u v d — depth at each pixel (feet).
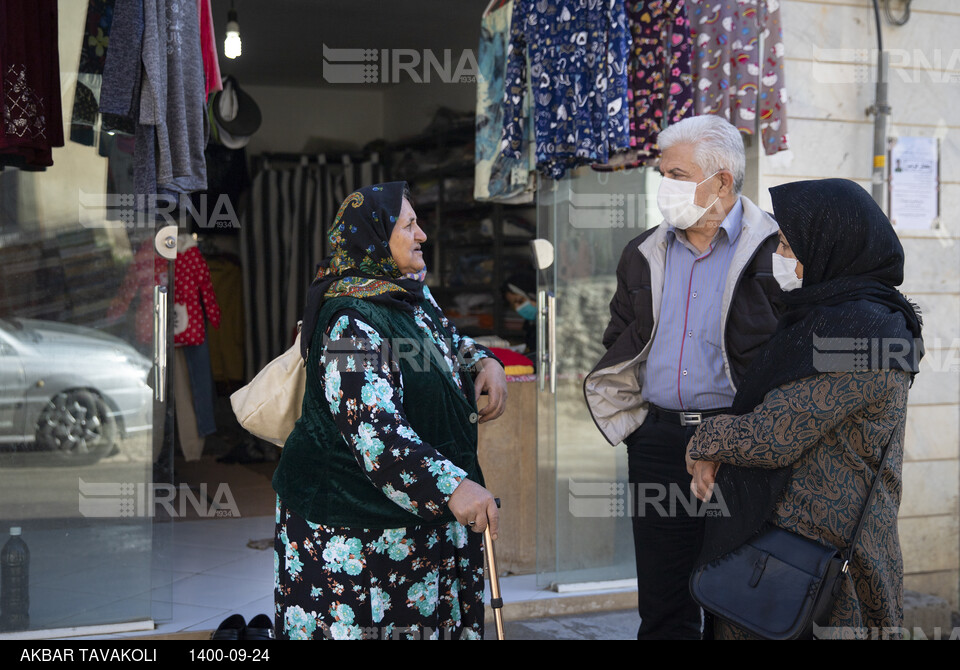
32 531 10.05
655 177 12.17
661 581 8.23
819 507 5.98
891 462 6.07
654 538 8.23
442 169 19.48
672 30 10.78
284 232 23.44
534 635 10.88
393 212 6.34
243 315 23.32
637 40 10.91
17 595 9.98
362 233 6.30
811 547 5.92
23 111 9.00
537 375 12.41
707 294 7.88
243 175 22.80
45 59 9.20
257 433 6.86
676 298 8.02
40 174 10.02
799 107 11.76
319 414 6.20
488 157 12.29
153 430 10.48
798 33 11.71
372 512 6.03
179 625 10.58
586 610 11.87
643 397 8.29
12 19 8.93
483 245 18.76
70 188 10.12
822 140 11.89
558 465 12.03
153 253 10.39
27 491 10.04
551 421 12.13
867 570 5.94
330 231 6.55
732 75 10.95
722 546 6.32
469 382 6.93
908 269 12.35
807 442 5.90
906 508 12.48
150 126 9.55
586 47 10.52
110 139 10.19
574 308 12.09
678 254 8.12
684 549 8.12
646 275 8.25
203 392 20.08
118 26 9.18
